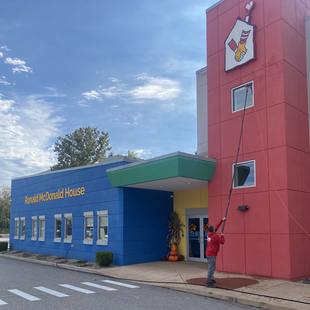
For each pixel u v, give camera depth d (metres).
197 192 16.28
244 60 12.73
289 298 8.36
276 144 11.41
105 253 14.66
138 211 15.78
